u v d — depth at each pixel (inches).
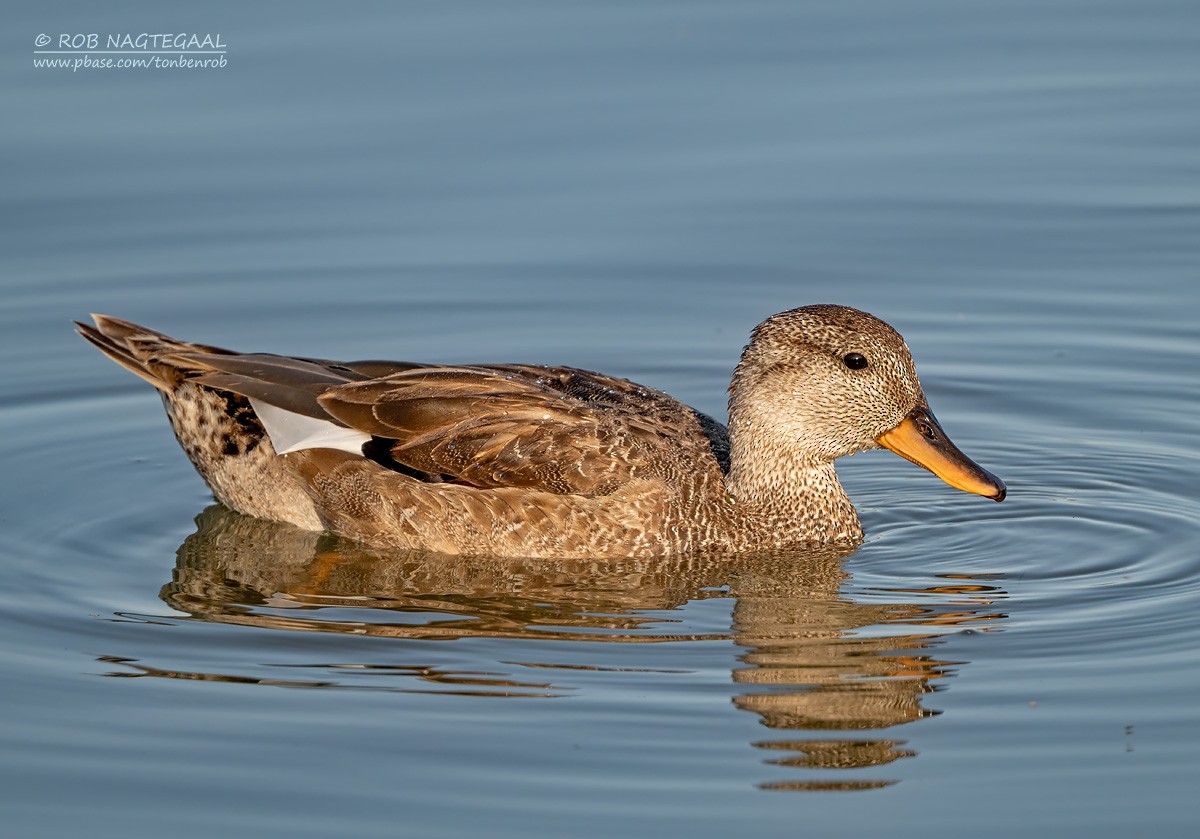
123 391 749.3
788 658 506.6
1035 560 587.5
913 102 940.0
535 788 437.1
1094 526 616.7
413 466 603.5
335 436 608.7
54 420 721.6
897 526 633.0
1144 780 436.1
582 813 426.0
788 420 609.0
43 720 472.1
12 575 574.6
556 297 810.2
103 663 506.6
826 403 605.0
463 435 600.7
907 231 848.9
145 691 488.4
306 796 434.9
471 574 583.5
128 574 579.5
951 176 886.4
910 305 799.7
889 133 918.4
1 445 695.7
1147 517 620.7
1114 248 832.9
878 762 447.5
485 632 529.3
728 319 794.2
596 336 784.3
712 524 603.8
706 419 653.3
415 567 590.6
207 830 421.7
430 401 606.9
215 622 537.6
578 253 839.1
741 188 880.9
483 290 814.5
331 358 760.3
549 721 468.4
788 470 613.0
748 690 485.7
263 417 612.7
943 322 788.0
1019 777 439.2
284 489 622.2
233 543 611.5
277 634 527.8
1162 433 698.2
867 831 417.1
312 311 797.9
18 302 797.2
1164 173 881.5
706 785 438.3
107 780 442.9
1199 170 881.5
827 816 423.5
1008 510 639.1
